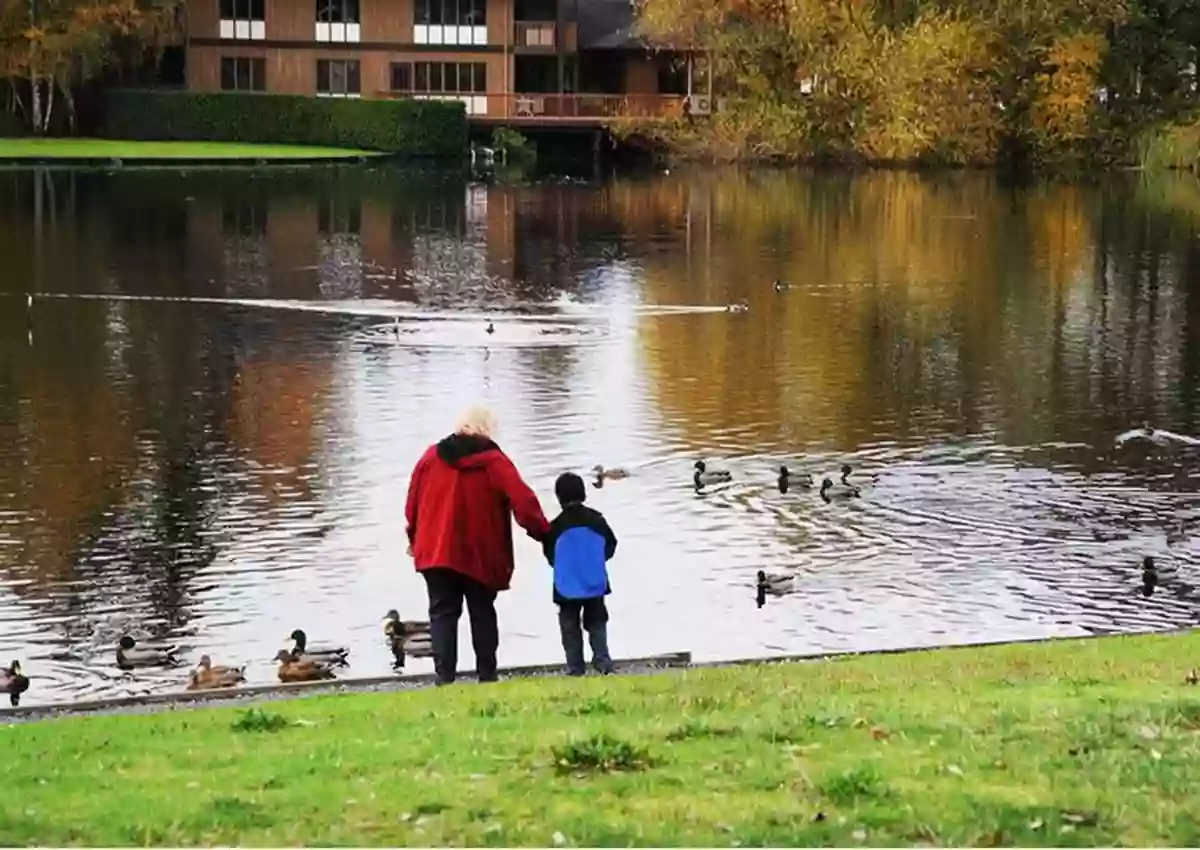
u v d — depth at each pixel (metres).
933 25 82.50
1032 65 83.06
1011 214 62.81
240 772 9.66
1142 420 28.91
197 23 85.19
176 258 47.44
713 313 39.91
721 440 26.98
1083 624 18.77
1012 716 10.59
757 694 11.99
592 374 32.19
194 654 17.62
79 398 29.39
